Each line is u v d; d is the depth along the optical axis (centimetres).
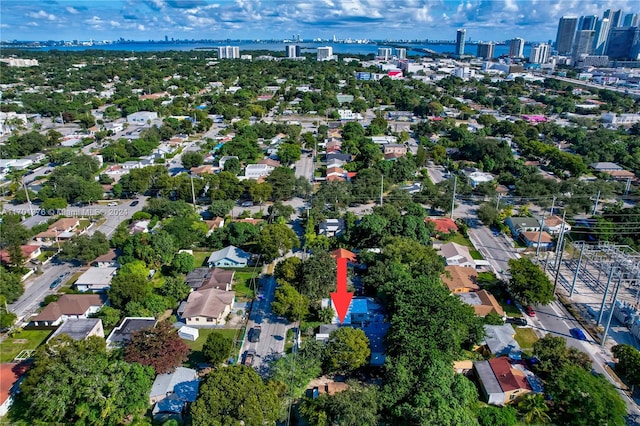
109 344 6094
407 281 6606
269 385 5022
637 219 9950
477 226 10625
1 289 7106
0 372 5544
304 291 7062
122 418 4956
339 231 9788
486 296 7319
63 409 4806
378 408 4819
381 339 6272
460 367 5800
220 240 9331
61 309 6950
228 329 6788
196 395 5172
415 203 10862
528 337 6650
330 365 5694
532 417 4997
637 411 5269
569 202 11244
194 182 11850
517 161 14650
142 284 7081
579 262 7619
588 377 5122
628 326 6912
